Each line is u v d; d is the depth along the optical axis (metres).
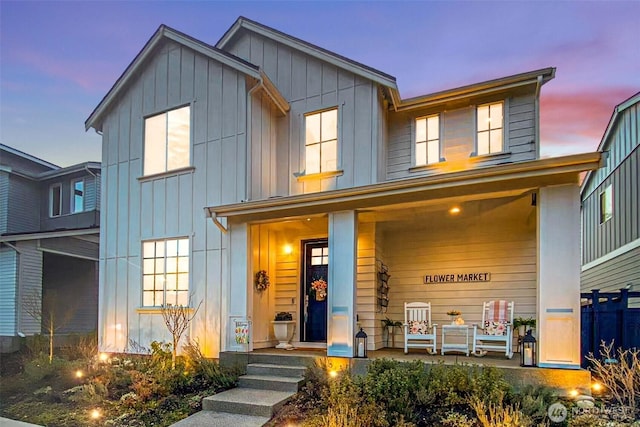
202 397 6.79
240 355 8.08
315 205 7.96
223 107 9.63
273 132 10.16
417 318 8.82
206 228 9.44
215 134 9.65
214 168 9.55
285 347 8.94
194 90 10.03
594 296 8.43
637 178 11.17
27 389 8.13
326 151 9.79
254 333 8.84
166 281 9.77
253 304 8.83
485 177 6.60
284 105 10.15
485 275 9.16
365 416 5.32
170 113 10.30
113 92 10.86
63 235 13.30
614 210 12.91
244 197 9.12
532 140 8.98
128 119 10.83
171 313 8.95
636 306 11.06
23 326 13.01
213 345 8.94
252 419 6.05
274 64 10.60
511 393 5.62
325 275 9.59
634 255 11.28
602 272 14.02
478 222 9.25
